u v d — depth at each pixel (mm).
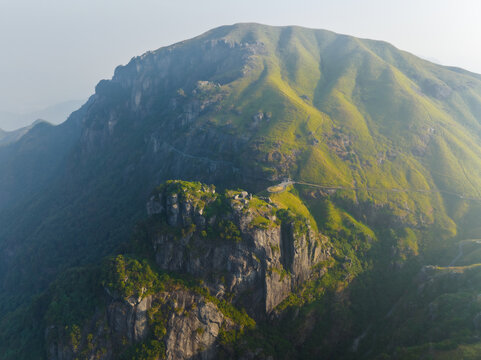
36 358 153875
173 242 165625
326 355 166750
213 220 169750
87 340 147750
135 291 151875
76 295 162625
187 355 149375
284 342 163750
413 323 160125
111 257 167500
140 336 148500
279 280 169500
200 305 156000
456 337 134750
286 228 176625
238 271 163375
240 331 159750
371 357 156750
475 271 173250
